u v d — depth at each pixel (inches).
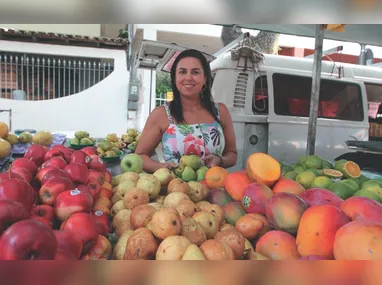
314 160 77.2
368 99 225.9
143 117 374.9
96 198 53.4
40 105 340.5
